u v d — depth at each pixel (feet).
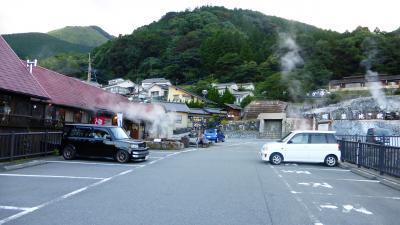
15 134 45.96
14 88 53.98
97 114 90.48
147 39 297.33
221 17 397.60
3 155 43.50
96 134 54.29
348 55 264.93
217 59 282.97
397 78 228.43
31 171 40.27
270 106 205.87
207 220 20.93
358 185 37.17
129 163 52.49
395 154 39.68
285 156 56.24
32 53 380.78
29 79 61.00
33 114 63.57
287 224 20.62
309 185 35.86
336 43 274.57
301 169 50.60
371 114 171.12
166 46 302.25
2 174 37.50
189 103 188.03
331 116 183.83
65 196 26.99
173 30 342.44
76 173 39.73
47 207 23.32
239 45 295.28
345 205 26.68
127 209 23.17
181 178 37.68
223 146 112.27
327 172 48.14
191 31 330.13
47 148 55.21
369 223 21.61
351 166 53.11
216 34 305.12
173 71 273.95
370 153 47.47
